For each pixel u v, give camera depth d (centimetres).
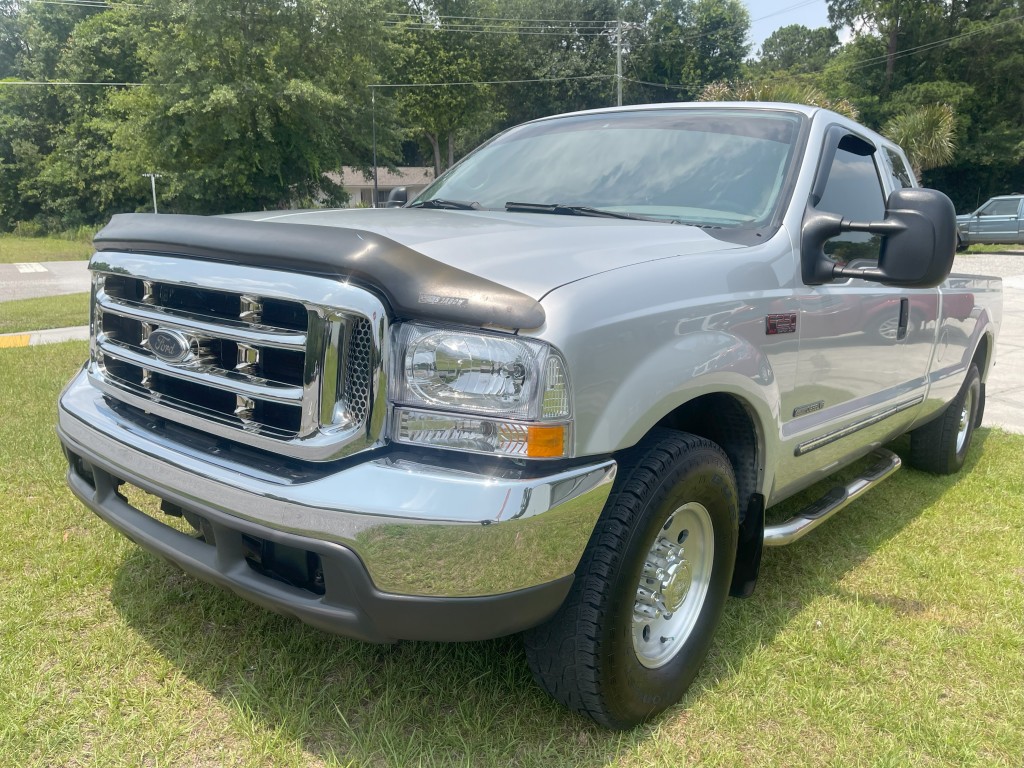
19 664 262
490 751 228
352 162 3894
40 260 2877
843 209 331
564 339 194
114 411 260
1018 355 953
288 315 205
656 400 216
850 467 498
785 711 254
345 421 198
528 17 5572
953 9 4356
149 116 3384
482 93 5156
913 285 254
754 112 340
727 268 254
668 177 319
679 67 5750
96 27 4300
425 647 278
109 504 260
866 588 342
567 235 243
